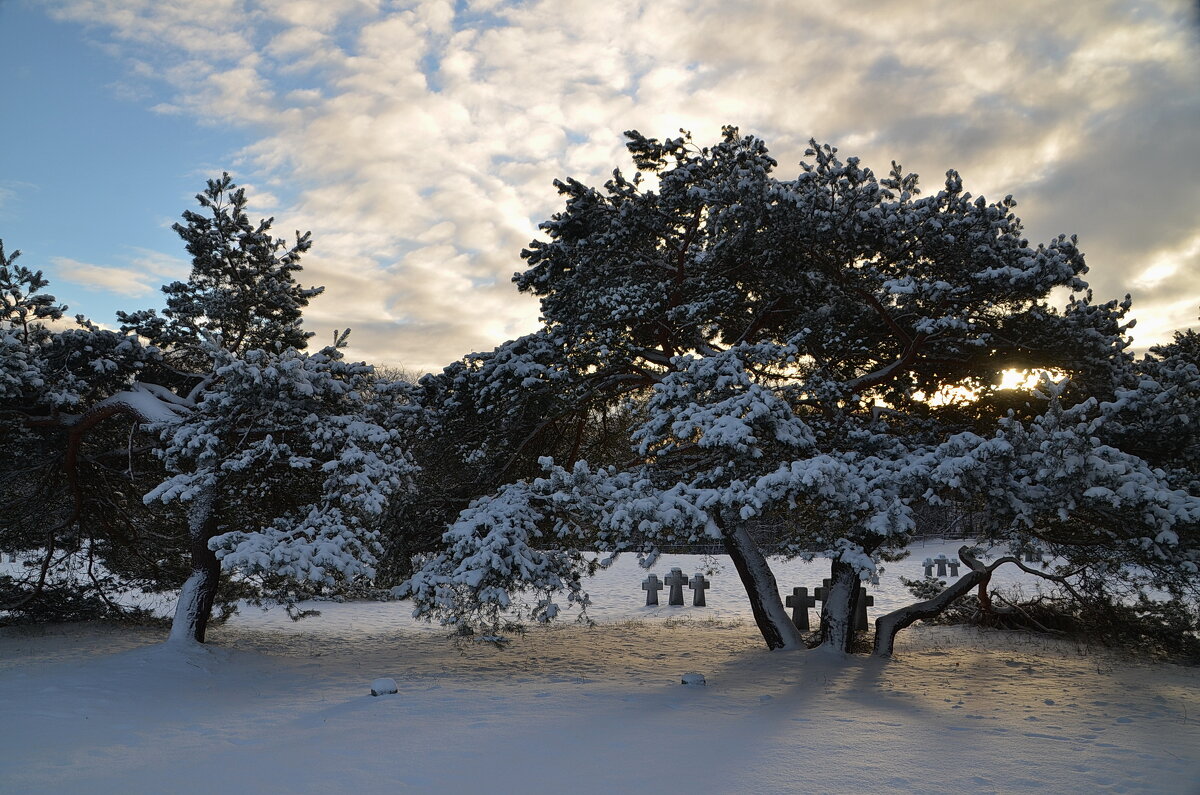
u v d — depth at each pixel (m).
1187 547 11.65
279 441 14.21
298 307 18.52
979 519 13.08
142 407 14.52
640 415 18.86
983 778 6.24
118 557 18.58
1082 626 16.23
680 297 16.39
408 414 15.92
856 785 6.05
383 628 19.91
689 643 16.38
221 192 17.55
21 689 9.73
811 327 14.94
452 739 7.53
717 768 6.51
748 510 11.07
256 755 6.86
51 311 15.33
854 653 14.53
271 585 13.12
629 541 12.34
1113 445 12.77
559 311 17.06
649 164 16.33
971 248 13.62
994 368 14.57
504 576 12.87
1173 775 6.34
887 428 14.29
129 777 6.10
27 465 16.11
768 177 14.62
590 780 6.15
